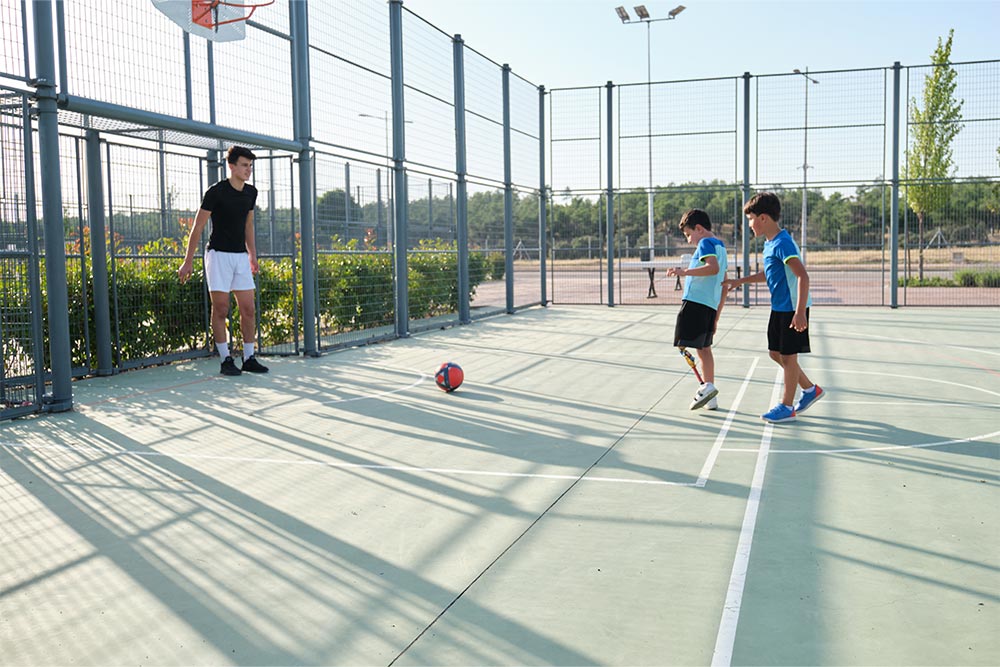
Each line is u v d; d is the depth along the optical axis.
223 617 2.71
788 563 3.09
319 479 4.34
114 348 8.41
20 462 4.76
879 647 2.43
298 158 9.39
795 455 4.73
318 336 9.59
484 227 14.93
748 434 5.29
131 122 7.08
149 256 8.84
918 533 3.40
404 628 2.60
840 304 15.51
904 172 14.94
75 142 7.93
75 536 3.51
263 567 3.13
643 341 10.69
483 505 3.85
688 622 2.61
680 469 4.45
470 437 5.29
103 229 8.15
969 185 14.70
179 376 8.12
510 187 15.57
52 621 2.70
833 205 15.26
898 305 15.12
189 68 7.89
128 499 4.03
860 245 15.21
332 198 10.01
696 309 6.01
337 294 10.66
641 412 6.06
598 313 15.29
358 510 3.81
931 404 6.19
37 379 6.23
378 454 4.86
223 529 3.57
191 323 9.51
